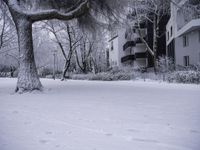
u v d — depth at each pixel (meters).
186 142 4.42
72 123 5.86
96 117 6.49
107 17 16.56
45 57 48.91
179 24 30.72
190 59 29.28
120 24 17.59
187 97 10.68
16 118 6.55
